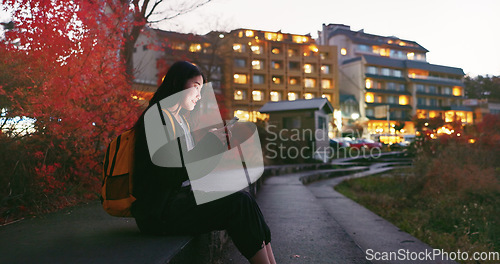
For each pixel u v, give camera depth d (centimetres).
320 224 429
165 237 198
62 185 356
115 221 257
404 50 7169
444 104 7056
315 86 5975
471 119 7006
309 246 328
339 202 827
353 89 6388
